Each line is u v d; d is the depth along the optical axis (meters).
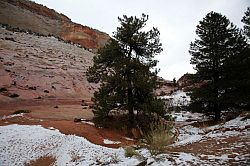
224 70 23.97
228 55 24.44
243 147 9.03
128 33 20.53
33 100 34.34
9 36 62.66
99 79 21.80
